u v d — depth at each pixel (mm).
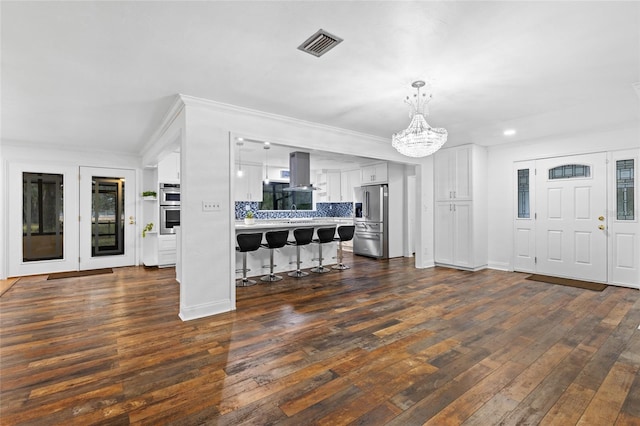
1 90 3018
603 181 4668
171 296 4156
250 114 3688
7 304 3811
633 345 2604
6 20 1906
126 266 6277
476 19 1959
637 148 4383
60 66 2539
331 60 2482
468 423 1688
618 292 4203
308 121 4156
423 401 1883
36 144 5402
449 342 2689
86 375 2193
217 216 3484
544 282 4773
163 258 6086
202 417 1745
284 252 5629
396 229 7344
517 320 3189
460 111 3773
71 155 5770
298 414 1769
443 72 2703
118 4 1776
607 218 4629
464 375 2166
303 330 2977
